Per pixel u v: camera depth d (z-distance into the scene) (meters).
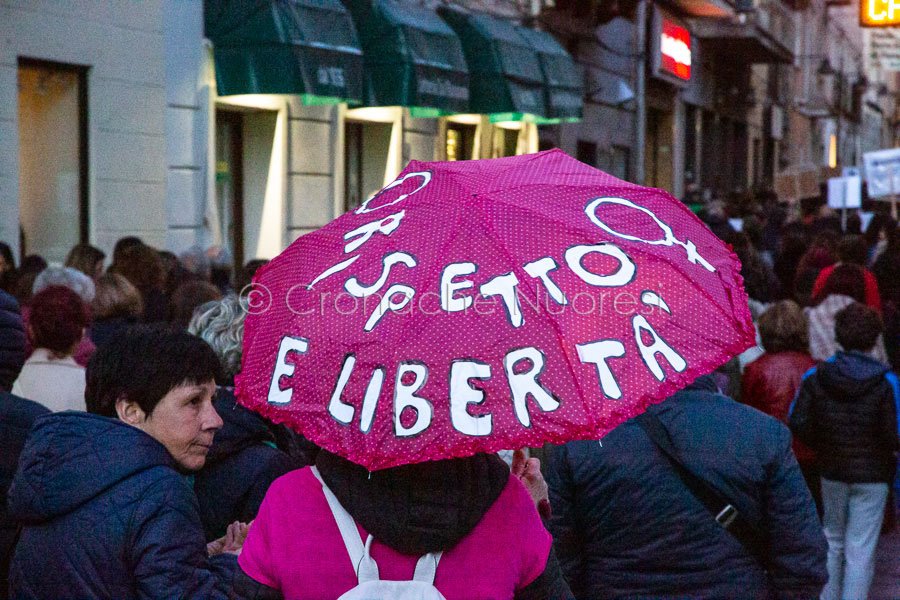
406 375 2.16
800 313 6.61
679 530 3.43
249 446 3.46
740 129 40.78
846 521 6.22
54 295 4.73
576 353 2.17
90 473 2.71
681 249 2.43
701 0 28.80
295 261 2.50
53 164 11.27
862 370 6.01
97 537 2.67
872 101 71.31
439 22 16.59
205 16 13.27
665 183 31.44
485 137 19.83
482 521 2.32
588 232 2.33
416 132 17.77
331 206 15.77
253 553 2.35
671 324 2.27
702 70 34.12
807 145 53.22
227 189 14.61
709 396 3.54
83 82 11.59
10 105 10.49
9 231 10.48
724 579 3.43
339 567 2.27
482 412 2.14
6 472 3.74
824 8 54.84
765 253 13.80
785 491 3.43
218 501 3.38
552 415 2.12
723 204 20.62
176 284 8.25
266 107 14.35
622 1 25.97
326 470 2.32
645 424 3.48
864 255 10.55
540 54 18.92
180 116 12.84
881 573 7.21
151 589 2.64
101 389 2.92
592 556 3.55
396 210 2.45
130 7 12.02
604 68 25.44
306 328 2.31
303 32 13.21
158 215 12.54
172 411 2.90
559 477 3.54
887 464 6.10
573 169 2.63
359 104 15.19
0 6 10.37
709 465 3.42
